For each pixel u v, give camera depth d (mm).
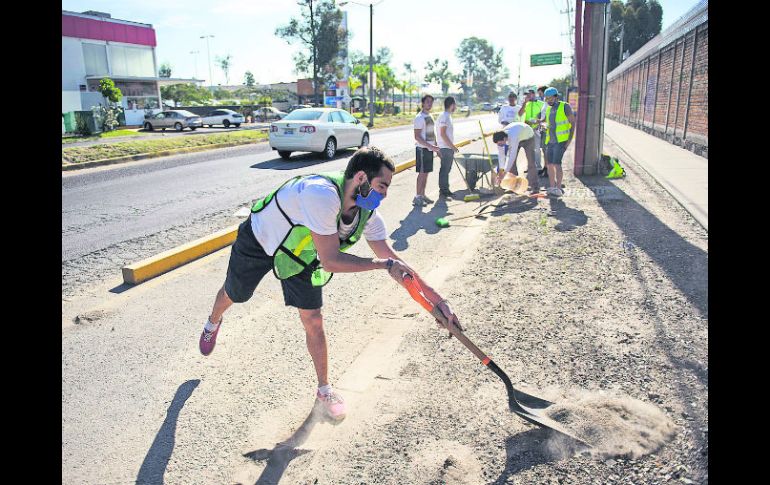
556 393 3094
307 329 3008
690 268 4965
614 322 3945
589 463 2512
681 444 2574
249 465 2695
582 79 10656
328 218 2639
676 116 17062
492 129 29297
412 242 6594
